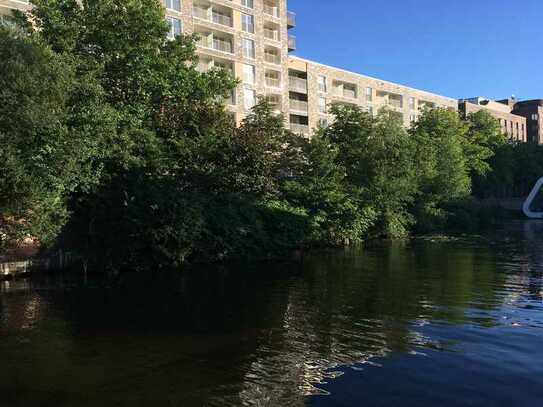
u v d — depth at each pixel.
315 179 30.42
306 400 7.11
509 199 71.00
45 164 16.83
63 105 16.98
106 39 22.62
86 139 17.92
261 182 26.59
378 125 36.34
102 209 21.48
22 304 14.33
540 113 121.00
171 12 44.69
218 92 26.66
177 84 24.48
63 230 21.59
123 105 22.77
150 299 14.77
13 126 15.34
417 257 24.36
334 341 9.98
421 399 7.05
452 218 45.06
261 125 27.95
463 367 8.33
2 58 15.64
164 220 21.14
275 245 25.64
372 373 8.12
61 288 17.03
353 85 67.94
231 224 24.03
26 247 20.45
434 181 42.81
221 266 22.08
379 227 35.00
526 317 11.79
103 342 10.25
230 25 50.03
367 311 12.62
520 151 76.50
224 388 7.62
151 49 23.31
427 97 80.56
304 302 13.88
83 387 7.81
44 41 19.72
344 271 19.86
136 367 8.66
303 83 59.28
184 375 8.22
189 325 11.51
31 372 8.52
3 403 7.27
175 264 21.70
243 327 11.22
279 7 55.38
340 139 36.75
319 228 29.52
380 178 34.22
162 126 25.02
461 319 11.64
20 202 16.48
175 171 24.44
